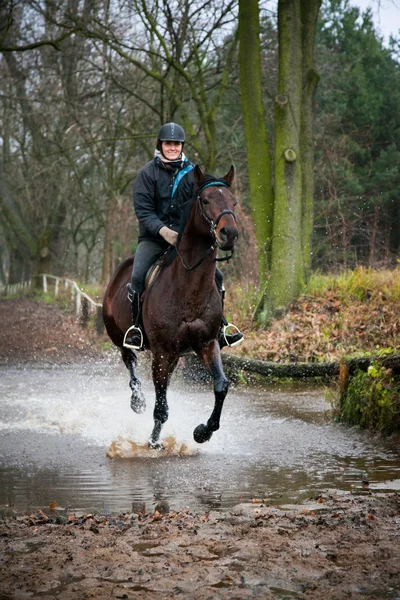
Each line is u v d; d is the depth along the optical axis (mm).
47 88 33281
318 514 5305
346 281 18125
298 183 18391
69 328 23938
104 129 35562
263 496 5965
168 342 7586
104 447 8156
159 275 7785
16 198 50375
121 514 5441
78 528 4996
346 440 8391
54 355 18531
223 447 8094
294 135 18406
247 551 4426
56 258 49844
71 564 4273
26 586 3965
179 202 7980
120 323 8922
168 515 5324
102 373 15344
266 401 11414
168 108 26812
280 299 17766
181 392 12555
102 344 20062
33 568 4211
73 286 31109
